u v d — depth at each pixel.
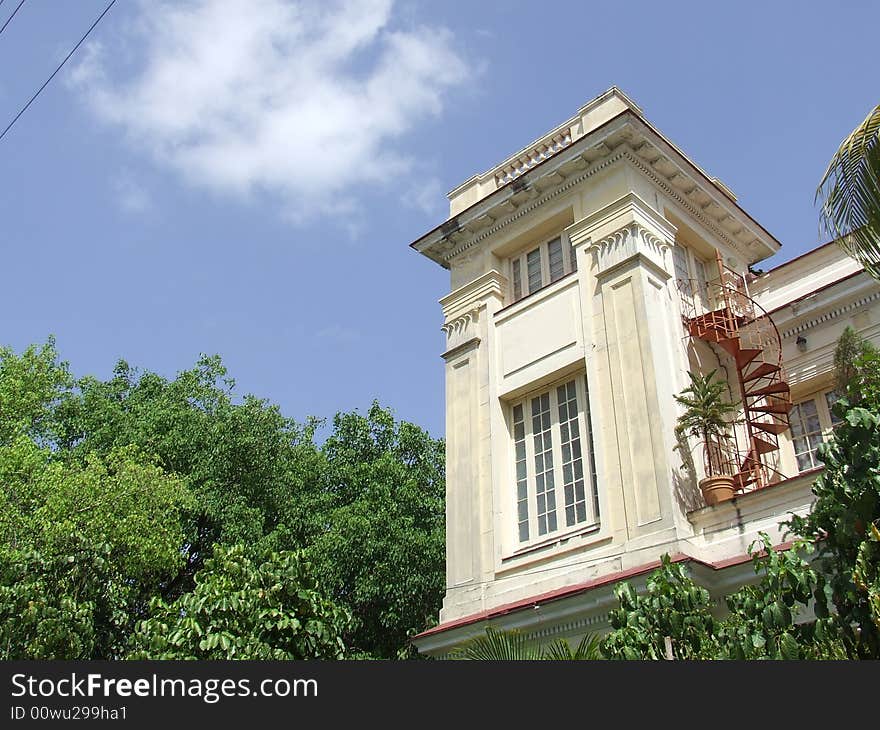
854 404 9.70
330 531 24.23
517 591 15.07
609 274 16.17
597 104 18.05
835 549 9.09
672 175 17.44
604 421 15.17
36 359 26.86
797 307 16.66
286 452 27.06
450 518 16.84
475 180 19.88
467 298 18.69
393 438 28.03
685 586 10.01
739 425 16.11
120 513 20.30
